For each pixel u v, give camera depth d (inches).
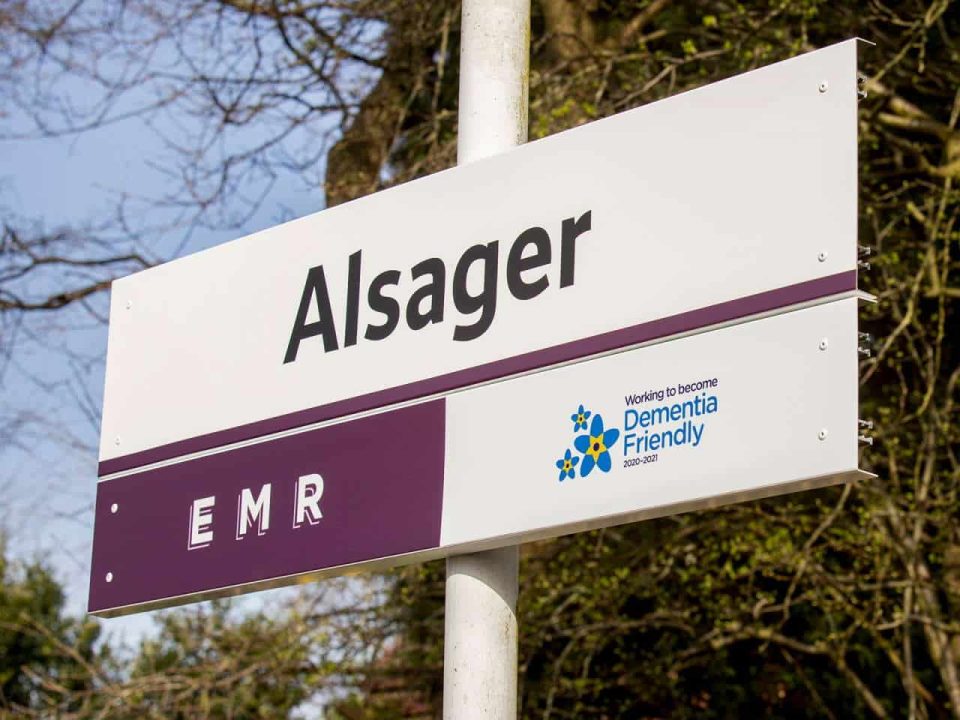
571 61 389.1
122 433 149.6
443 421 120.7
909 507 369.4
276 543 129.7
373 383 127.6
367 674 406.0
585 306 115.1
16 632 581.3
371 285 131.5
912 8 413.4
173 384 146.3
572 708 441.7
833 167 105.0
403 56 426.9
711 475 103.3
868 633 419.8
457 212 127.1
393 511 121.4
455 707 113.8
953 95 408.5
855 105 105.4
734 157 110.7
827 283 102.3
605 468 109.2
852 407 98.0
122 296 156.1
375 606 390.3
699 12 426.3
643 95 378.6
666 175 114.3
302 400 133.0
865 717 428.8
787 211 106.3
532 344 117.2
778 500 392.2
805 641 429.1
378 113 425.7
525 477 113.6
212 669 384.2
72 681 538.0
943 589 367.2
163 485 142.9
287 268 140.1
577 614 393.7
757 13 372.8
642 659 430.3
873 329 427.8
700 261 109.7
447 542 116.3
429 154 396.8
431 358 123.8
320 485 128.2
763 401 102.5
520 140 129.5
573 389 113.3
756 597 400.2
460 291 124.2
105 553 145.8
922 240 402.6
